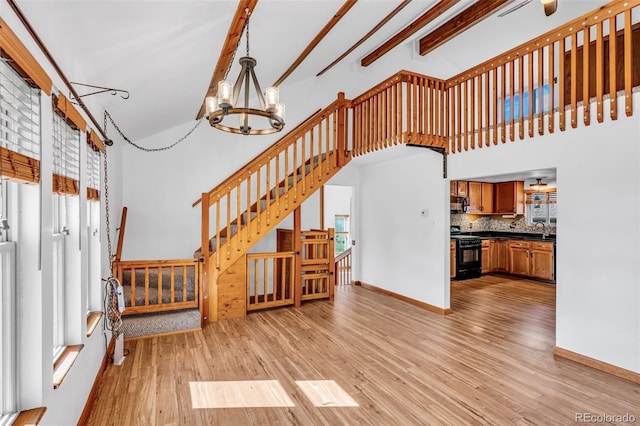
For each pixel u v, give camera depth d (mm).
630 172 2820
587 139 3096
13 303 1472
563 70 3193
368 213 6426
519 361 3197
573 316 3209
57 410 1715
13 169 1229
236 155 5672
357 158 5508
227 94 2285
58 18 1736
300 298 5086
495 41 5875
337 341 3691
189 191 5352
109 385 2723
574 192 3197
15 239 1477
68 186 1993
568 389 2680
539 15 5078
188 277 4449
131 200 4984
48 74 1663
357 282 6680
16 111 1346
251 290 5871
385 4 3484
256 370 3000
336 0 2893
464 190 7262
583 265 3135
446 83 4383
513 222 7922
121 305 2992
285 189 4719
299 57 4199
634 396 2572
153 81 3023
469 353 3387
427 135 4246
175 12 2035
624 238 2857
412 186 5309
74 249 2219
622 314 2867
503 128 3746
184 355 3303
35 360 1518
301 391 2656
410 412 2379
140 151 5051
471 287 6414
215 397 2562
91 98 2725
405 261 5445
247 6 2260
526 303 5305
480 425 2229
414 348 3508
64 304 2195
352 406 2455
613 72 2871
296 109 6082
